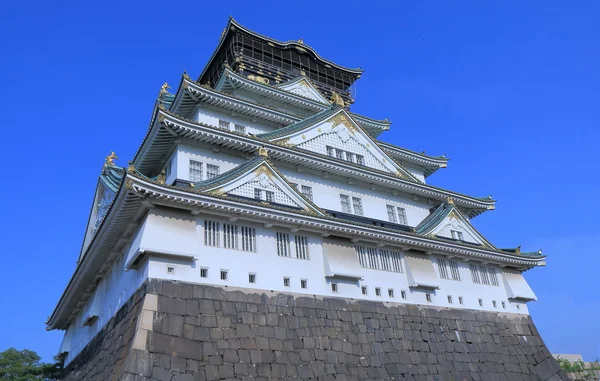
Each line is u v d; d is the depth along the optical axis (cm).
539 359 3866
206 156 3222
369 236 3200
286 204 2984
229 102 3688
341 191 3694
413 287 3378
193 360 2255
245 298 2597
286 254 2902
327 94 5216
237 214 2711
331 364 2686
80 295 3706
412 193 4116
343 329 2870
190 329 2336
